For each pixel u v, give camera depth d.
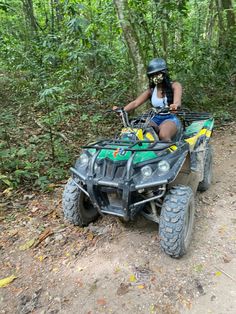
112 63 7.55
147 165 3.19
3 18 10.54
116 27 8.05
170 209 3.15
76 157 5.68
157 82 4.08
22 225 4.00
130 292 2.96
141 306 2.82
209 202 4.32
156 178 3.08
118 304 2.85
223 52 9.41
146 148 3.27
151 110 4.09
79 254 3.48
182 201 3.18
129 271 3.20
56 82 7.07
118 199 3.36
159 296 2.90
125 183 3.08
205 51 8.99
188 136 4.35
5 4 6.76
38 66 6.08
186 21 11.14
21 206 4.38
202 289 2.95
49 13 12.36
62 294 2.99
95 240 3.67
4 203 4.44
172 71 7.94
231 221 3.89
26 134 6.41
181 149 3.47
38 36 8.67
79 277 3.17
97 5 8.64
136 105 4.27
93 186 3.25
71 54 6.79
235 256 3.33
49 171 5.04
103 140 3.64
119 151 3.31
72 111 7.35
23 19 11.36
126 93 8.15
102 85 7.96
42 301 2.93
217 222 3.89
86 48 7.19
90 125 6.93
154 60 4.09
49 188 4.76
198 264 3.23
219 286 2.97
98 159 3.39
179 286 2.99
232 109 8.02
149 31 7.88
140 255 3.39
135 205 3.21
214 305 2.79
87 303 2.88
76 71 7.36
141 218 3.98
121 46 9.36
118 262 3.32
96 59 7.74
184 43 8.88
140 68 6.69
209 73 8.88
